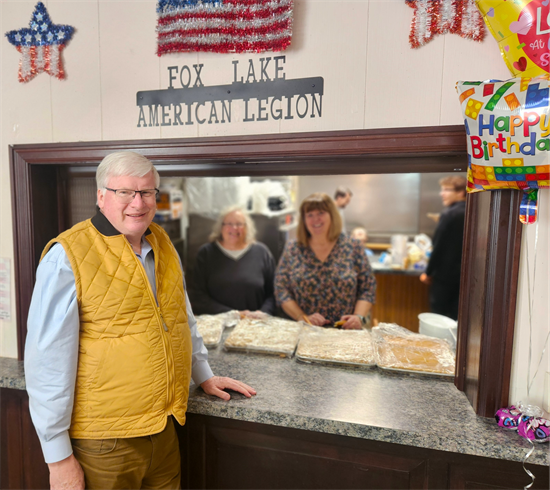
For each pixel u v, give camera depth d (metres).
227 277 2.85
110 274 1.17
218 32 1.55
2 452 1.76
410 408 1.40
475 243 1.47
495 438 1.25
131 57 1.67
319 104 1.52
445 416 1.36
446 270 3.44
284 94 1.54
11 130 1.81
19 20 1.75
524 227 1.31
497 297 1.33
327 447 1.42
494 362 1.34
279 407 1.39
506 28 1.21
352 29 1.46
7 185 1.82
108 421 1.18
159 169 1.80
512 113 1.16
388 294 4.08
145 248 1.30
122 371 1.17
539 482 1.28
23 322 1.81
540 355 1.34
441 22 1.38
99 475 1.20
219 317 2.18
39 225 1.83
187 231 3.94
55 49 1.72
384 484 1.39
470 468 1.32
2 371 1.71
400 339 1.88
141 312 1.20
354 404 1.42
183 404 1.32
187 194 3.91
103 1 1.67
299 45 1.51
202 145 1.60
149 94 1.67
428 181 4.95
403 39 1.42
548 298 1.32
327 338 1.91
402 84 1.44
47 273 1.11
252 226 2.94
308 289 2.55
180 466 1.51
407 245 4.19
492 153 1.21
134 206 1.17
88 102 1.73
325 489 1.44
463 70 1.39
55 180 1.90
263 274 2.92
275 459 1.47
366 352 1.75
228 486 1.53
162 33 1.60
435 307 3.54
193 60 1.62
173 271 1.33
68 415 1.14
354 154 1.49
